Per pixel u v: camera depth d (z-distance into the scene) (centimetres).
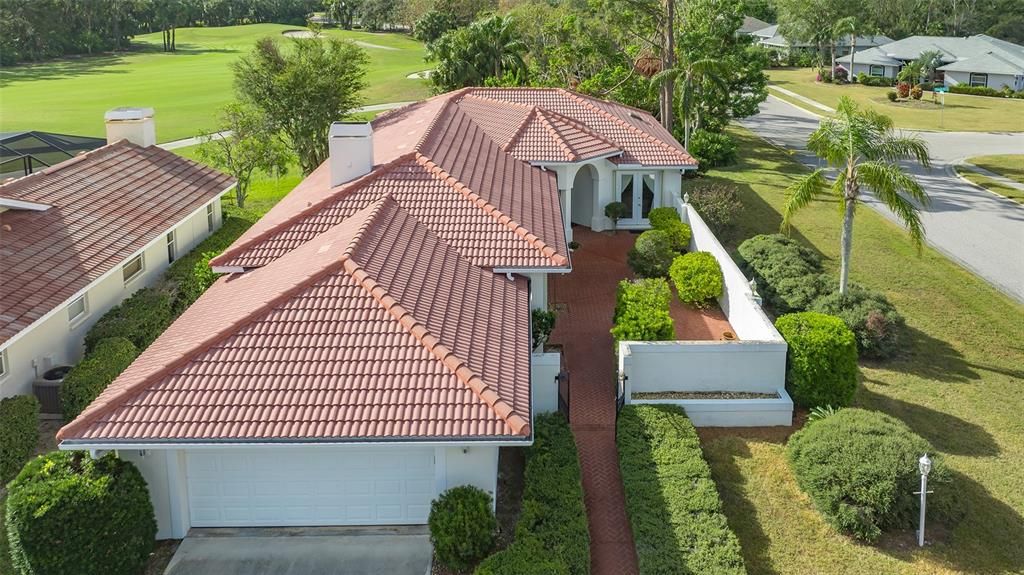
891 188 2323
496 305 1817
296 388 1418
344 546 1462
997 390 2216
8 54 11306
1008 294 2959
